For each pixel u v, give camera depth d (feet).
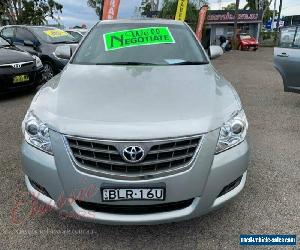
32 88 24.30
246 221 9.34
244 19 121.39
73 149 7.87
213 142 7.95
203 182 7.89
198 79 10.11
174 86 9.49
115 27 13.75
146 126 7.67
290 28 19.60
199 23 69.77
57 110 8.46
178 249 8.33
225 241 8.58
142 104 8.44
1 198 10.47
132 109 8.23
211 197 8.07
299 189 11.02
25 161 8.56
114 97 8.82
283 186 11.20
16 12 93.61
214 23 120.67
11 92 22.77
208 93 9.12
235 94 9.71
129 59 12.00
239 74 38.58
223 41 92.99
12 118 18.85
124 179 7.57
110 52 12.39
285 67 19.79
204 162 7.85
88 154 7.75
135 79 9.99
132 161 7.51
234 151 8.33
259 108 21.40
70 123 7.95
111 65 11.55
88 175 7.69
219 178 8.05
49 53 28.12
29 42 29.22
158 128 7.65
